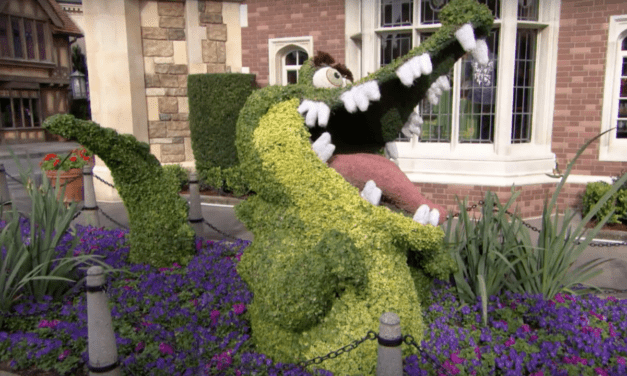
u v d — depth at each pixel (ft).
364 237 10.75
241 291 15.60
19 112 87.66
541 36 27.84
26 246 15.29
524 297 14.57
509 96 27.17
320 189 10.79
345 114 12.39
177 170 34.47
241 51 36.29
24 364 12.10
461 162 28.12
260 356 11.27
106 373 10.48
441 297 14.98
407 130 12.76
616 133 27.76
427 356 9.28
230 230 25.77
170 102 35.17
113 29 31.99
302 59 35.17
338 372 10.35
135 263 18.60
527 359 11.72
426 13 28.02
